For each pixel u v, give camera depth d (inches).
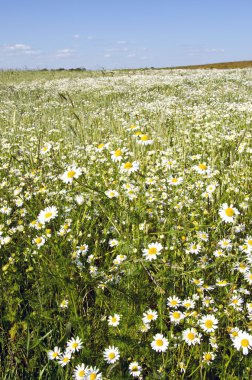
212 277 101.4
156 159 200.2
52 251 106.7
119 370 79.3
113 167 185.5
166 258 101.5
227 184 159.0
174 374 79.2
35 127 315.3
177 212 130.2
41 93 639.8
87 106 466.3
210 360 79.9
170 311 91.2
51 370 84.2
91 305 103.2
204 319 84.3
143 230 108.3
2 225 116.9
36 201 141.1
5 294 95.7
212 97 503.5
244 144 207.3
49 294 97.0
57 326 94.8
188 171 173.6
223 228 122.1
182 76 832.9
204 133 254.8
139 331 86.1
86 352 81.5
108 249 125.4
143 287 91.4
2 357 89.8
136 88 636.1
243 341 77.5
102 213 130.0
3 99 575.5
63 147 244.2
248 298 99.4
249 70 1041.5
